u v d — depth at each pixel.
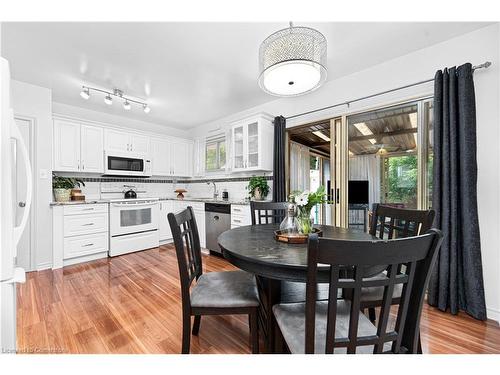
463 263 1.92
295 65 1.52
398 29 1.99
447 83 2.01
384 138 2.74
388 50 2.30
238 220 3.42
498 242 1.87
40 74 2.73
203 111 4.14
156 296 2.26
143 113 4.23
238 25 1.92
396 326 0.80
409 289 0.77
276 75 1.65
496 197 1.89
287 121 3.49
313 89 1.85
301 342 0.97
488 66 1.90
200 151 5.00
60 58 2.40
